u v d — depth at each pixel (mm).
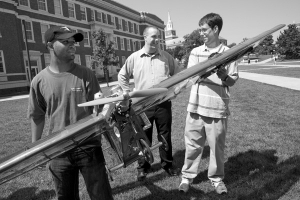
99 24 35000
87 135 1718
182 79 2027
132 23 46844
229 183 2920
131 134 1681
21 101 14148
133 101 1816
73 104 1898
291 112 6309
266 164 3312
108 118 1634
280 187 2725
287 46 59469
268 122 5473
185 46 60031
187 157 2775
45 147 1495
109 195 1936
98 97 1758
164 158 3217
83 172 1902
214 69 2350
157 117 3078
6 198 2938
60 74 1891
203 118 2633
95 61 27234
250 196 2615
